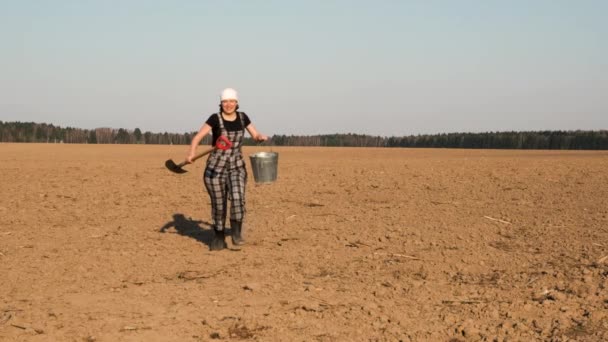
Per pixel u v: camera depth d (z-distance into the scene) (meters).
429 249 7.11
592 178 14.11
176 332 4.39
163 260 6.68
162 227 8.74
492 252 6.92
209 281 5.80
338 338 4.27
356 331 4.40
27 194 12.33
